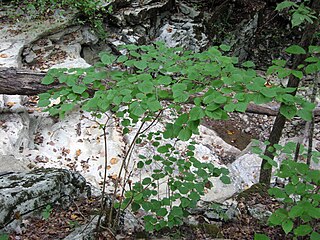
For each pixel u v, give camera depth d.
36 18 7.88
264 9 9.70
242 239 3.42
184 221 3.51
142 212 3.96
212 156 5.81
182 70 2.28
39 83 5.21
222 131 7.68
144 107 2.05
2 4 8.23
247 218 3.73
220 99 1.96
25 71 5.25
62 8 8.12
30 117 5.96
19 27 7.61
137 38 8.44
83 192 3.72
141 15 8.43
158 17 8.95
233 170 5.73
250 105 5.59
